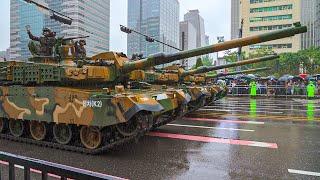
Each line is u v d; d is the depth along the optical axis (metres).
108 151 8.86
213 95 17.45
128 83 11.02
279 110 19.58
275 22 91.12
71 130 8.85
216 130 12.29
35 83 10.08
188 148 9.31
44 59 11.05
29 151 8.80
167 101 9.74
